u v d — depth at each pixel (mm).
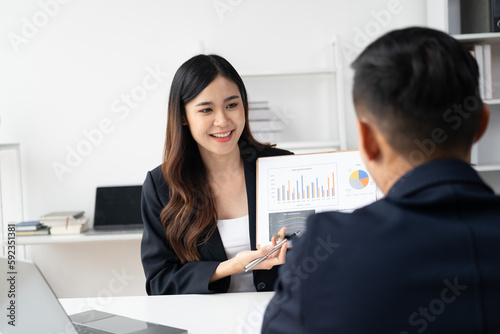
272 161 1343
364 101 556
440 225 514
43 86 2742
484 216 521
